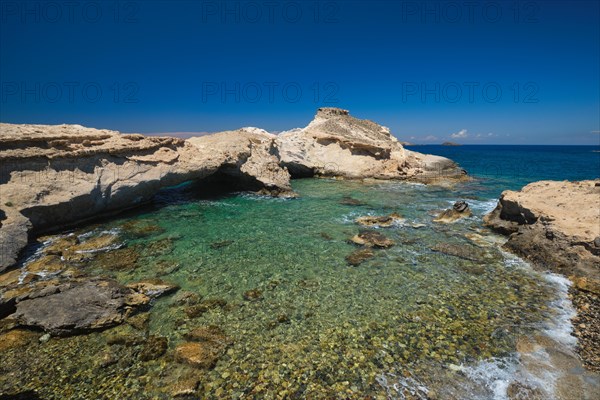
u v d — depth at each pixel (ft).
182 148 86.94
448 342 30.35
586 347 29.55
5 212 49.47
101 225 62.44
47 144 59.98
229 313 34.88
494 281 42.14
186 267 45.57
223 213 73.77
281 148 134.82
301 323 33.19
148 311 35.09
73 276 41.75
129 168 71.10
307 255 50.31
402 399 24.14
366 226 65.31
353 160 144.36
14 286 38.88
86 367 27.22
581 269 42.11
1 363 27.45
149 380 25.94
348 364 27.61
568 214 52.31
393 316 34.45
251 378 26.13
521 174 156.66
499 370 26.91
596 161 250.16
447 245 54.13
